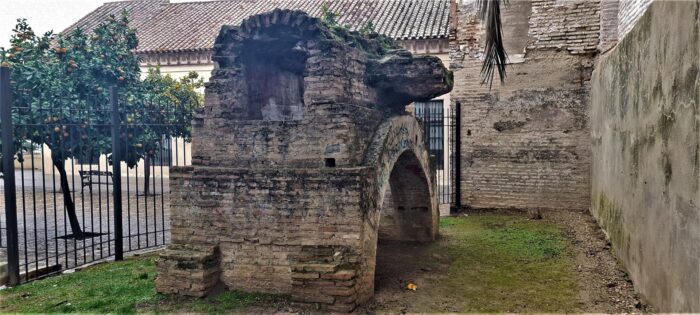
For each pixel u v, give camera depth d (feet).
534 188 36.76
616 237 23.25
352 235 16.79
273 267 17.76
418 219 27.45
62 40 28.07
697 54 11.97
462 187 38.50
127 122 25.89
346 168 17.02
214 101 19.33
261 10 59.77
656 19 15.94
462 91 38.14
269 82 21.57
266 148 18.56
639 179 18.26
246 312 16.43
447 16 50.14
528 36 36.35
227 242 18.34
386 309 17.15
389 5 55.36
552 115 36.09
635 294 18.29
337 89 17.61
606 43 33.65
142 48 55.21
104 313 16.56
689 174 12.48
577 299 18.20
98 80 28.22
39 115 23.02
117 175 23.81
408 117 23.12
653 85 16.31
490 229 30.83
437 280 20.57
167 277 18.01
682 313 12.90
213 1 64.39
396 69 19.94
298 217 17.40
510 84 36.96
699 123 11.78
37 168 73.92
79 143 24.64
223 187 18.34
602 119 28.73
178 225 18.94
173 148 56.24
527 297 18.51
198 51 53.93
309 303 16.55
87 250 26.53
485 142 37.81
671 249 13.97
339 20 53.01
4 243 29.01
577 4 35.12
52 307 17.10
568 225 31.30
